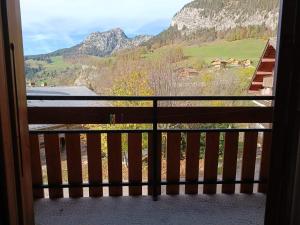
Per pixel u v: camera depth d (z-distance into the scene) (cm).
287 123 120
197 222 248
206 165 288
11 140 124
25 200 139
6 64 118
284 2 112
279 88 119
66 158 278
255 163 290
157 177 284
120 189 288
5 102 118
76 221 248
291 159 122
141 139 278
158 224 244
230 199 284
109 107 270
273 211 129
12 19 124
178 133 279
